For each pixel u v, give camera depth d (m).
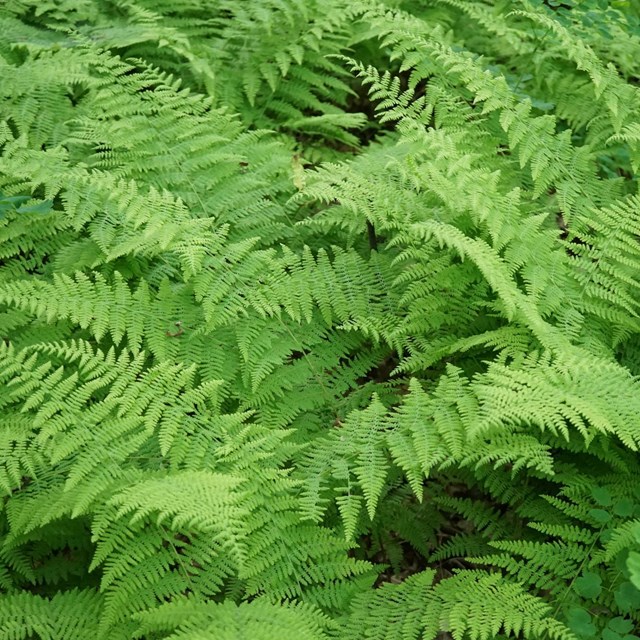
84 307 2.07
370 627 1.98
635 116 2.40
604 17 2.48
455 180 2.20
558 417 1.98
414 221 2.18
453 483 2.20
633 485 2.08
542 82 2.54
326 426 2.13
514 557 2.10
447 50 2.37
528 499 2.11
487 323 2.19
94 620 1.96
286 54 2.49
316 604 1.98
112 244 2.16
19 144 2.18
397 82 2.32
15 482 2.00
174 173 2.22
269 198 2.30
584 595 1.98
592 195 2.29
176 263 2.19
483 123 2.36
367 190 2.19
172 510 1.90
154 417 2.01
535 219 2.17
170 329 2.11
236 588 2.00
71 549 2.05
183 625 1.91
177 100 2.27
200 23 2.54
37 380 2.00
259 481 2.01
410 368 2.13
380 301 2.19
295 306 2.15
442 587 2.00
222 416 2.04
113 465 1.98
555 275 2.16
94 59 2.29
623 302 2.15
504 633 2.00
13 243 2.16
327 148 2.50
